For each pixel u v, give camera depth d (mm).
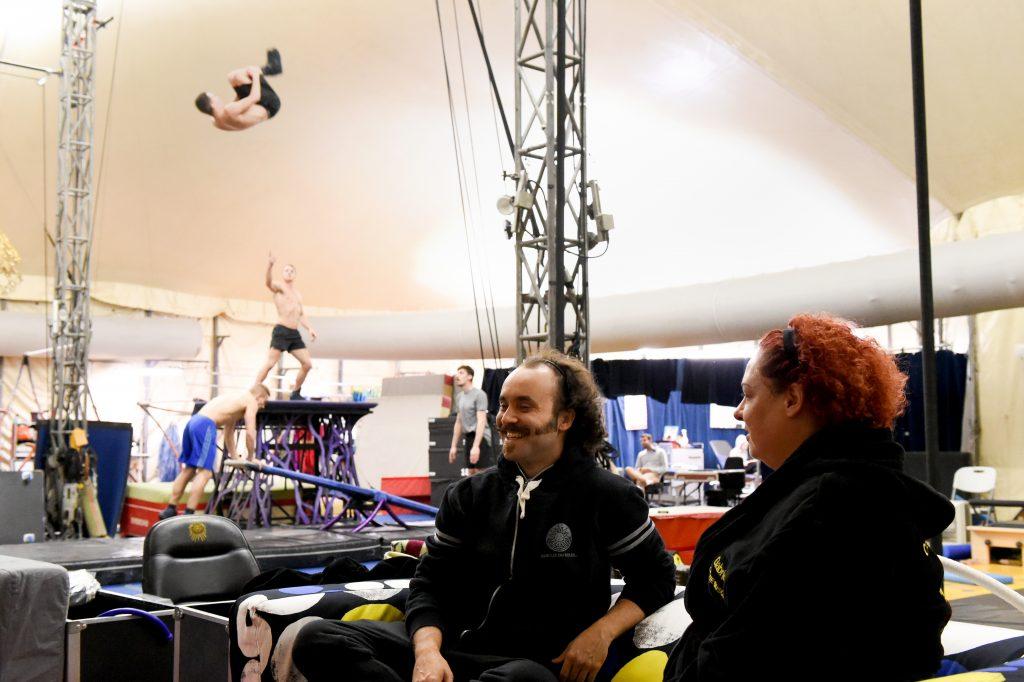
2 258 10617
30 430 14391
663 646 2254
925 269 2822
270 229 16203
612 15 11695
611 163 14953
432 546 2285
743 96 12484
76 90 10117
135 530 9672
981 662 1951
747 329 11805
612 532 2164
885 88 11008
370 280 17844
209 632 3008
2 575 2961
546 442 2172
